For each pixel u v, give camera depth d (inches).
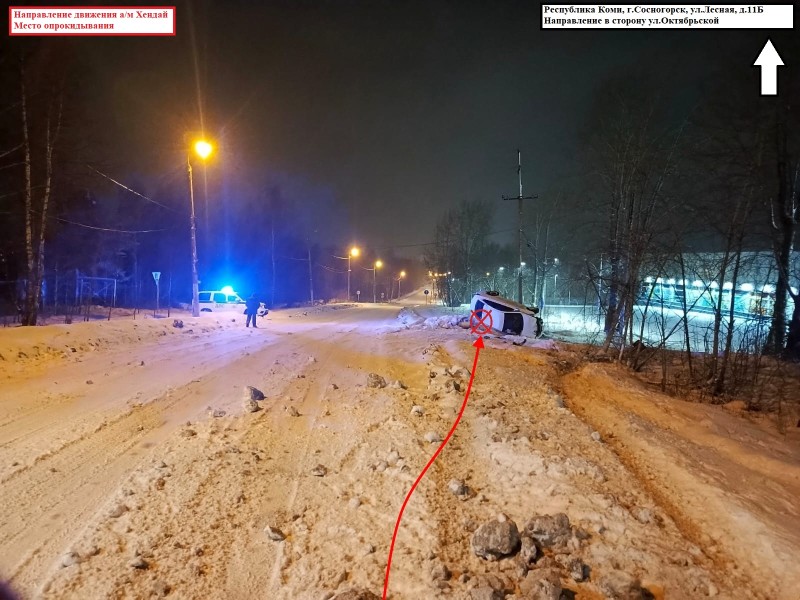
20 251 930.7
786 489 192.2
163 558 151.2
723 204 425.1
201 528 167.9
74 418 282.8
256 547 158.6
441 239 2137.1
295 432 262.7
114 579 140.5
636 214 506.3
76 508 178.9
